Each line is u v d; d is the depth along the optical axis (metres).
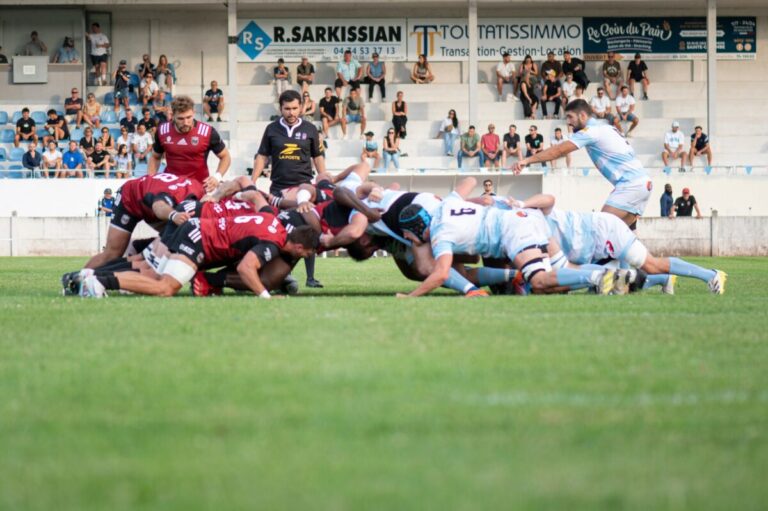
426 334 16.95
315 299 24.53
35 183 78.12
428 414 10.77
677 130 85.44
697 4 93.00
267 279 26.19
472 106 87.44
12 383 12.69
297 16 94.00
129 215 28.31
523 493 8.06
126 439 9.90
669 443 9.64
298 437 9.87
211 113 88.50
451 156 86.31
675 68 95.06
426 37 94.62
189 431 10.16
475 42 87.56
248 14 93.94
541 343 15.89
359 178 27.52
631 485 8.30
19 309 21.44
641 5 93.69
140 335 16.95
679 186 80.94
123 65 88.00
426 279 26.42
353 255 27.34
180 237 25.22
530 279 26.00
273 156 33.34
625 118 87.88
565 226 27.58
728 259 62.72
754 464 8.96
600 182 78.75
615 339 16.44
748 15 95.12
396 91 92.75
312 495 8.03
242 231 25.09
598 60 94.81
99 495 8.12
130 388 12.28
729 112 92.06
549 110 89.19
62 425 10.47
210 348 15.34
